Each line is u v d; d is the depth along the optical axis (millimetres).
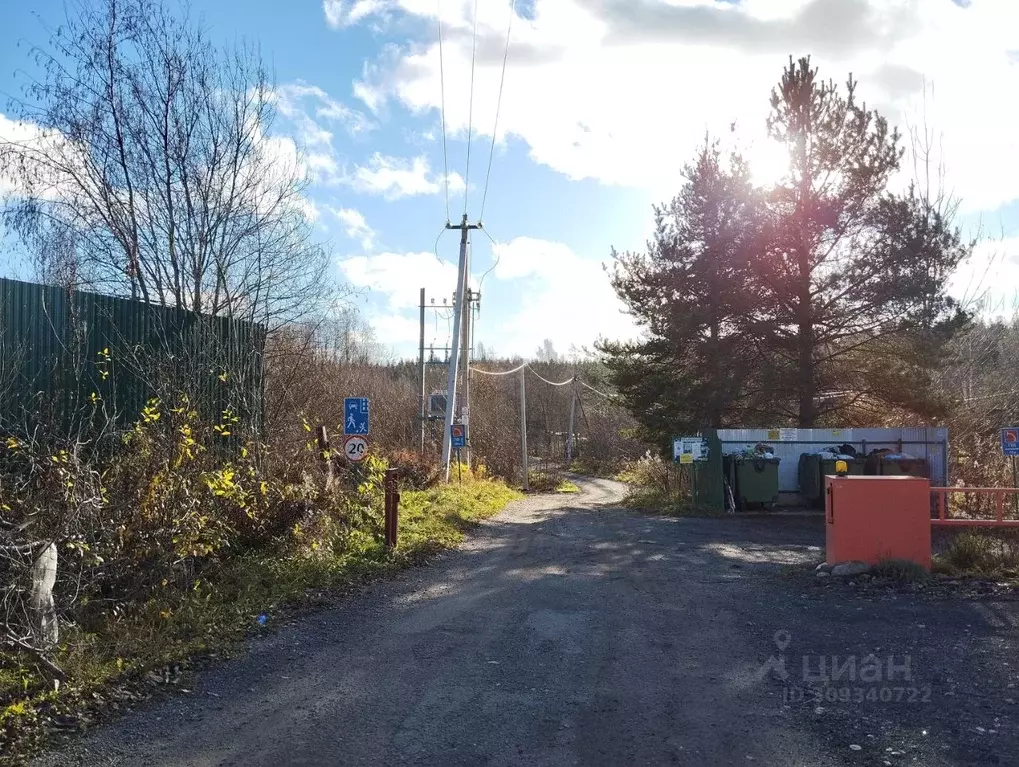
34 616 6242
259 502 10984
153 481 8734
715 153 24297
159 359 11453
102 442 9891
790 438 20750
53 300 10992
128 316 12195
